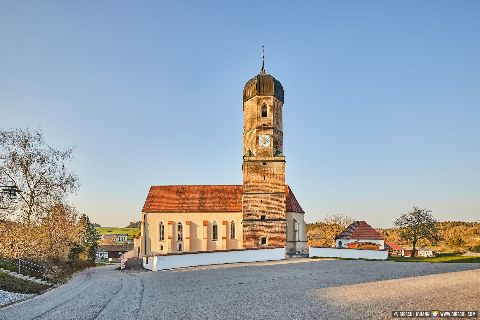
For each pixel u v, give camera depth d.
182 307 23.16
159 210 74.00
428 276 35.25
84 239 91.19
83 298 27.92
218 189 76.88
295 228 70.06
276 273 40.47
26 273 41.41
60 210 65.19
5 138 61.44
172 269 49.78
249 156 65.56
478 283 29.77
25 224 60.62
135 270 55.66
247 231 64.69
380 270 41.47
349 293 26.84
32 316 21.50
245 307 22.70
